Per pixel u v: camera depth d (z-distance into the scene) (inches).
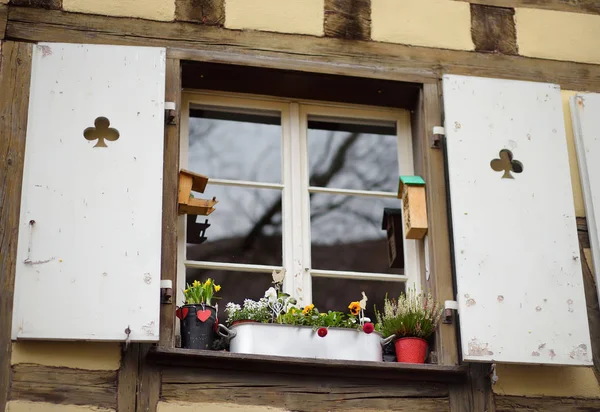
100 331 219.3
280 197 259.4
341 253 257.0
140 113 237.1
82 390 219.5
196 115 263.4
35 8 250.8
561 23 275.4
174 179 239.5
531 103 253.6
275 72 256.7
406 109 268.5
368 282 253.9
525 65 269.3
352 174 265.7
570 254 240.8
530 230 241.8
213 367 224.5
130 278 223.9
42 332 217.8
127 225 227.9
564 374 237.6
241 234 254.2
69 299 220.8
